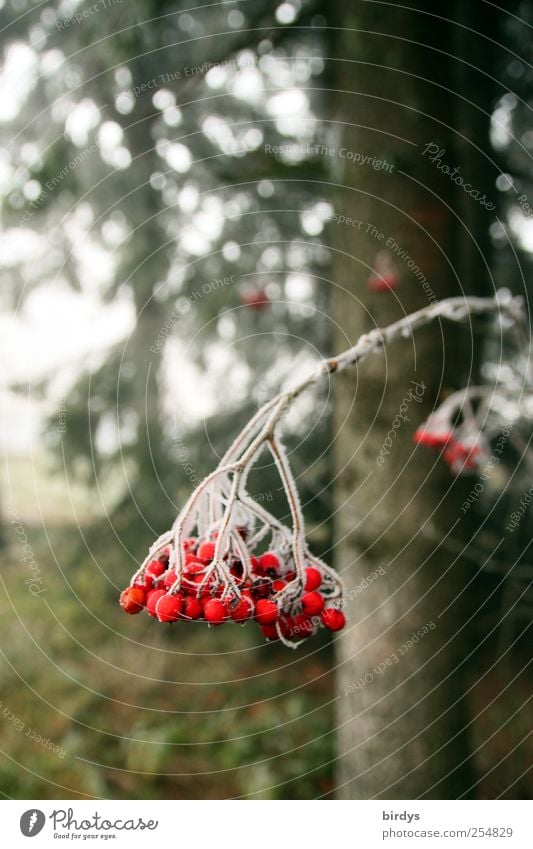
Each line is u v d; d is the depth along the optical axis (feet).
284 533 3.95
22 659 17.29
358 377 8.43
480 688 15.17
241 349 17.48
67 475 20.03
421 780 8.65
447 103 8.36
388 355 8.23
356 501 8.59
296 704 15.26
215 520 3.99
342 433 8.78
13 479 28.60
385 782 8.71
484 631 13.98
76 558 21.31
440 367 8.19
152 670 17.51
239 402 17.67
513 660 15.85
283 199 14.85
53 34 14.49
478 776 12.12
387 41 8.25
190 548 4.07
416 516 8.29
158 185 17.62
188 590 3.64
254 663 18.29
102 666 17.57
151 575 3.83
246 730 14.64
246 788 12.87
